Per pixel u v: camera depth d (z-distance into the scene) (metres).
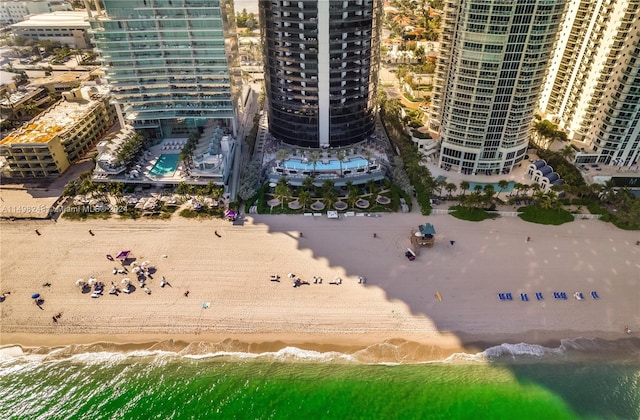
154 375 89.19
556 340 94.56
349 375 88.81
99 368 90.31
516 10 118.19
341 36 137.12
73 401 85.50
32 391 86.94
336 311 100.38
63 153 151.88
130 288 105.75
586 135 151.75
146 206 132.00
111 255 115.50
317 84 143.62
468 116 138.50
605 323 97.75
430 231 116.56
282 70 146.88
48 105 199.12
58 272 110.38
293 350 93.06
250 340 94.94
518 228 124.75
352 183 141.75
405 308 100.88
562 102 166.38
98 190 136.25
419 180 138.88
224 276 109.06
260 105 196.38
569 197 135.88
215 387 87.25
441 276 108.88
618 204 130.00
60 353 92.81
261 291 105.00
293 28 135.50
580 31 151.62
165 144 160.50
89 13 136.12
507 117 136.75
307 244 119.19
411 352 92.50
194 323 98.12
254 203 135.62
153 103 154.62
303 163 145.62
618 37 130.12
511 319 98.50
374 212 131.75
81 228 125.38
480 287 105.88
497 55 125.44
